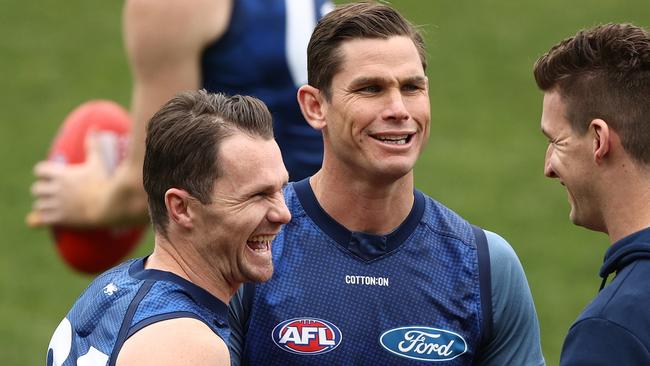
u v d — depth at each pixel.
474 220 22.80
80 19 30.56
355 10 8.55
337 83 8.51
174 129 7.71
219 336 7.48
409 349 8.66
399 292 8.70
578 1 30.84
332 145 8.64
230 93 12.15
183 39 11.95
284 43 12.03
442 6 30.72
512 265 8.89
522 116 26.45
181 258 7.80
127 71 28.45
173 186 7.72
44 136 25.98
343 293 8.68
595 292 20.44
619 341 7.30
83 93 27.52
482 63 28.36
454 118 26.44
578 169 8.13
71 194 13.91
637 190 7.92
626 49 7.94
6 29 30.06
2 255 22.05
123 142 14.38
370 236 8.72
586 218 8.27
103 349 7.41
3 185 24.30
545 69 8.27
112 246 14.34
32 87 27.78
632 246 7.69
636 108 7.87
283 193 8.99
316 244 8.77
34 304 20.33
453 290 8.75
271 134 7.90
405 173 8.51
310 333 8.62
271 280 8.70
